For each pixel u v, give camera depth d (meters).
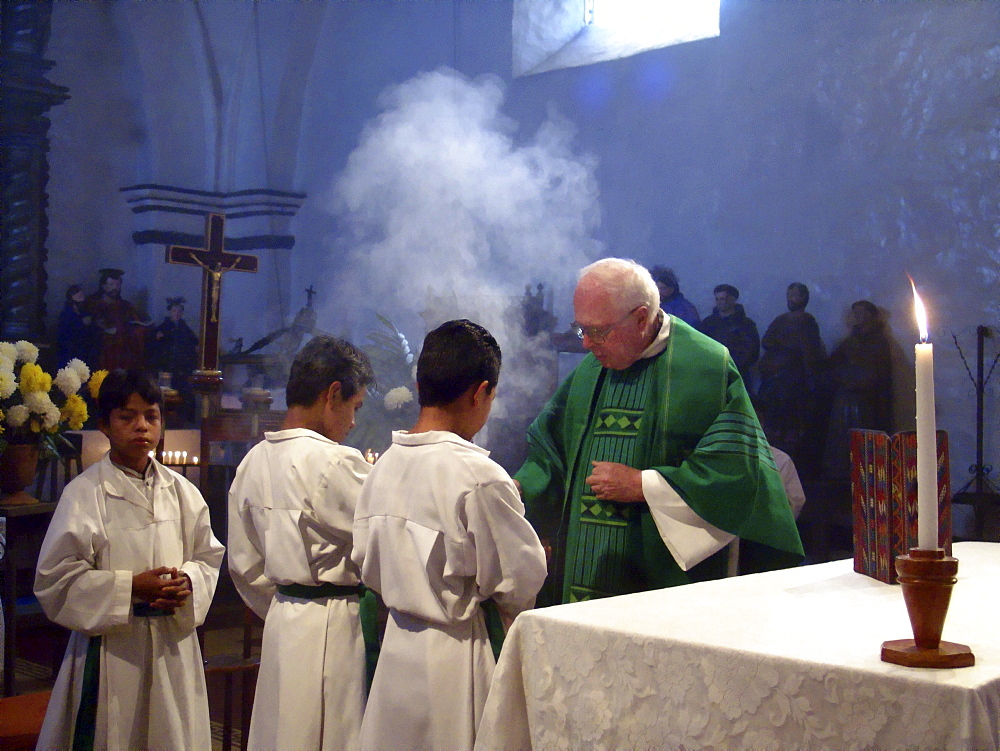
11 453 4.78
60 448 5.74
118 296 12.57
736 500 2.53
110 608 2.72
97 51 13.52
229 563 2.71
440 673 2.03
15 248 11.30
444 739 2.00
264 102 13.45
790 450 8.40
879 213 8.45
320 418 2.69
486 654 2.07
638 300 2.72
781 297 9.09
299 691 2.43
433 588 2.04
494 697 1.75
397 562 2.08
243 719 3.60
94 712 2.74
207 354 6.89
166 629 2.89
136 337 12.55
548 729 1.70
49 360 11.61
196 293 13.86
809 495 7.88
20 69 11.18
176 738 2.84
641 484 2.59
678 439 2.74
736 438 2.60
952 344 7.97
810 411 8.40
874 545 2.05
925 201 8.17
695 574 2.69
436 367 2.16
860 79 8.57
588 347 2.79
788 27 9.05
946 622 1.65
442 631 2.05
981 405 7.54
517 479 3.01
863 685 1.34
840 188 8.69
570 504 2.88
